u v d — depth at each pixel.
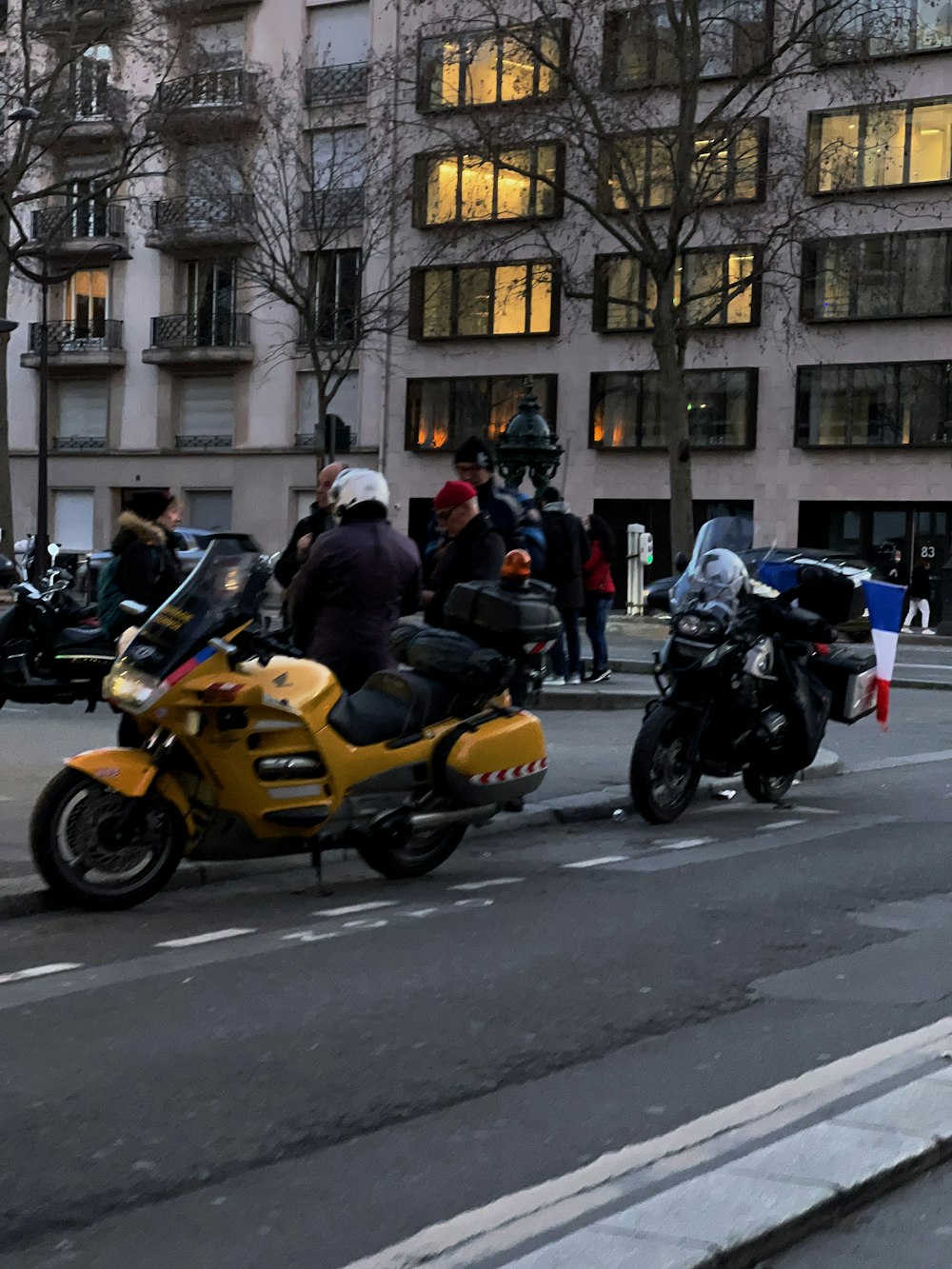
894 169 39.94
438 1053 5.01
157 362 48.09
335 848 7.54
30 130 37.22
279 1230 3.63
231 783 7.08
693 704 9.60
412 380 45.50
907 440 40.41
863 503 41.34
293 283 39.88
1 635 14.41
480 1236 3.51
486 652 7.78
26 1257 3.49
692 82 32.38
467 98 41.81
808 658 10.36
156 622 7.05
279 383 47.16
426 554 9.90
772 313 41.38
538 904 7.32
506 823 9.52
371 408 46.22
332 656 7.93
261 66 45.12
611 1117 4.42
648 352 42.59
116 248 38.59
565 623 16.73
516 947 6.46
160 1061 4.91
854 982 5.93
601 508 43.72
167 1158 4.08
